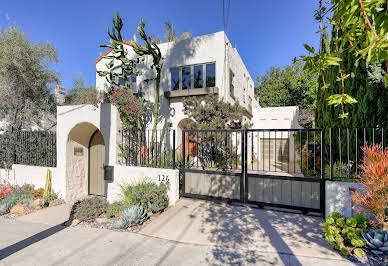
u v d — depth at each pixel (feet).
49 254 10.28
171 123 29.22
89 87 36.60
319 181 13.55
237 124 22.88
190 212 14.92
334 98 4.43
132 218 13.03
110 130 19.07
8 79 26.63
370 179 9.53
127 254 9.97
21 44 27.37
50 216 16.58
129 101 19.45
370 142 14.19
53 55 30.73
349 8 3.46
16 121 27.94
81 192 22.50
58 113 21.61
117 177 18.70
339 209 12.16
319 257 9.10
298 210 14.79
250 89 47.06
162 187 16.06
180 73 30.55
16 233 13.08
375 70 14.34
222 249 10.02
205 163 21.54
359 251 8.89
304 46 4.17
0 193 19.70
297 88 67.05
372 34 3.09
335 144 19.44
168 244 10.75
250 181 16.35
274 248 9.94
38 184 22.11
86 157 23.32
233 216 14.01
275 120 45.75
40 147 22.99
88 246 10.93
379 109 14.66
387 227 9.15
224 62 27.78
